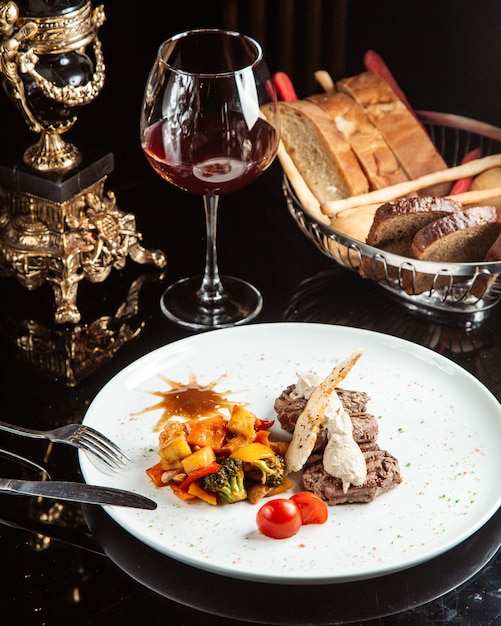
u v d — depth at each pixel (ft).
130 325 4.36
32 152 4.32
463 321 4.35
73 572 3.56
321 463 3.72
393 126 4.74
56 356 4.24
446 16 5.30
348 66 5.38
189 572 3.56
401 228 4.33
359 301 4.43
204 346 4.13
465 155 4.87
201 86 3.97
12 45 4.02
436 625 3.44
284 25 5.39
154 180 4.97
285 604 3.48
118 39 4.99
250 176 4.11
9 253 4.33
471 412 3.92
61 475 3.83
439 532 3.57
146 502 3.61
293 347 4.15
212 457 3.68
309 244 4.68
